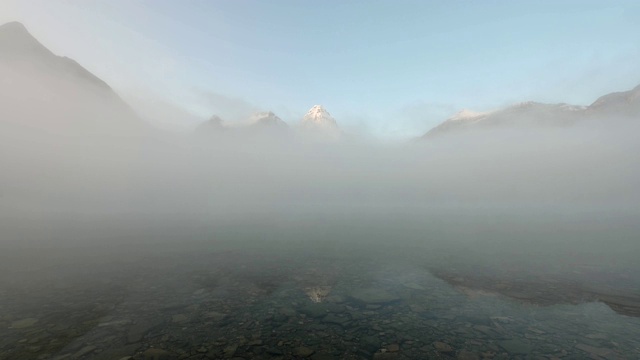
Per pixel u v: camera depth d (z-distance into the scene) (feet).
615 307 36.96
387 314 34.99
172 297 40.40
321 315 34.60
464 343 27.84
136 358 24.47
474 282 47.78
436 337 29.04
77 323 31.40
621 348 26.45
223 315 34.30
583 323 32.30
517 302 38.91
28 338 27.71
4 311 34.04
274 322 32.45
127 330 29.94
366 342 28.02
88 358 24.31
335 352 26.09
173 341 27.71
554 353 25.68
